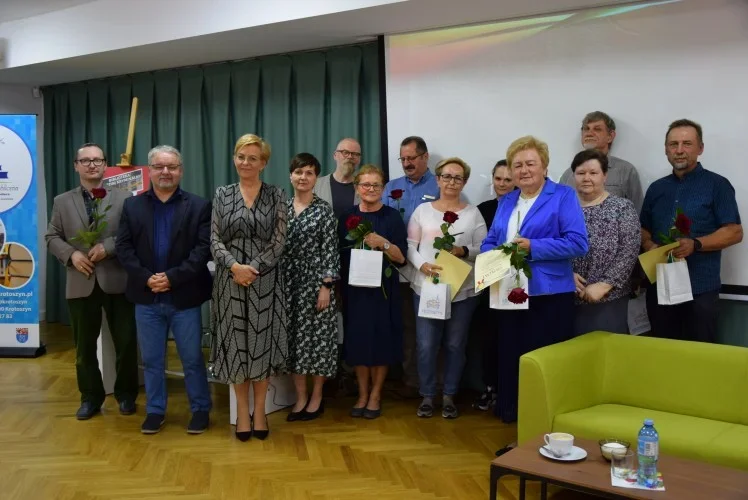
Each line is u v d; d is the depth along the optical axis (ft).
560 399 9.47
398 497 9.33
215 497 9.37
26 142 17.16
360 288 12.42
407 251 12.55
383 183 12.54
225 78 18.69
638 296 12.39
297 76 17.51
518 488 9.64
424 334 12.60
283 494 9.45
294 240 12.09
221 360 11.21
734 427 8.91
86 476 10.11
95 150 12.57
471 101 14.48
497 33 14.08
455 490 9.56
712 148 12.12
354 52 16.62
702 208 11.21
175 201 11.71
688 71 12.22
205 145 19.35
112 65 19.04
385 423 12.49
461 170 12.35
